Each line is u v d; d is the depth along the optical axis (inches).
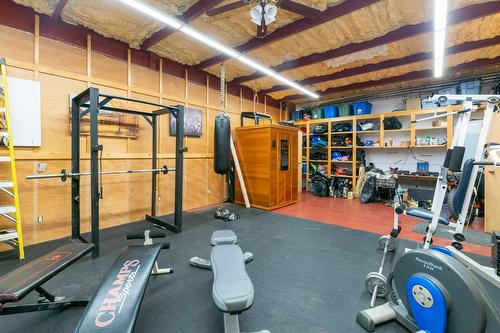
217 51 176.4
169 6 123.6
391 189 240.1
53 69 135.0
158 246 82.2
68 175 117.6
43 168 132.5
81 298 79.4
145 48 165.8
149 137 180.4
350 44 165.0
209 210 205.2
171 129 193.8
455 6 121.6
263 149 209.9
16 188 109.2
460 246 100.7
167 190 192.5
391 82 226.2
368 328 67.4
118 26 142.1
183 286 90.0
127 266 70.9
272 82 245.1
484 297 52.7
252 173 219.0
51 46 134.8
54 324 70.4
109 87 158.2
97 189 112.3
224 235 92.1
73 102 123.8
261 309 77.0
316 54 179.8
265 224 167.3
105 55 156.8
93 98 108.6
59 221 138.6
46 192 134.0
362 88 246.7
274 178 211.8
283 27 144.2
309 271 101.7
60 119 138.0
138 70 173.6
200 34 140.3
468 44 159.3
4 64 107.3
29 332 67.1
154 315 73.8
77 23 139.0
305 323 70.8
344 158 279.0
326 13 126.9
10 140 108.2
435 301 57.8
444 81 233.6
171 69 194.2
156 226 160.6
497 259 72.7
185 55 183.2
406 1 117.6
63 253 77.8
